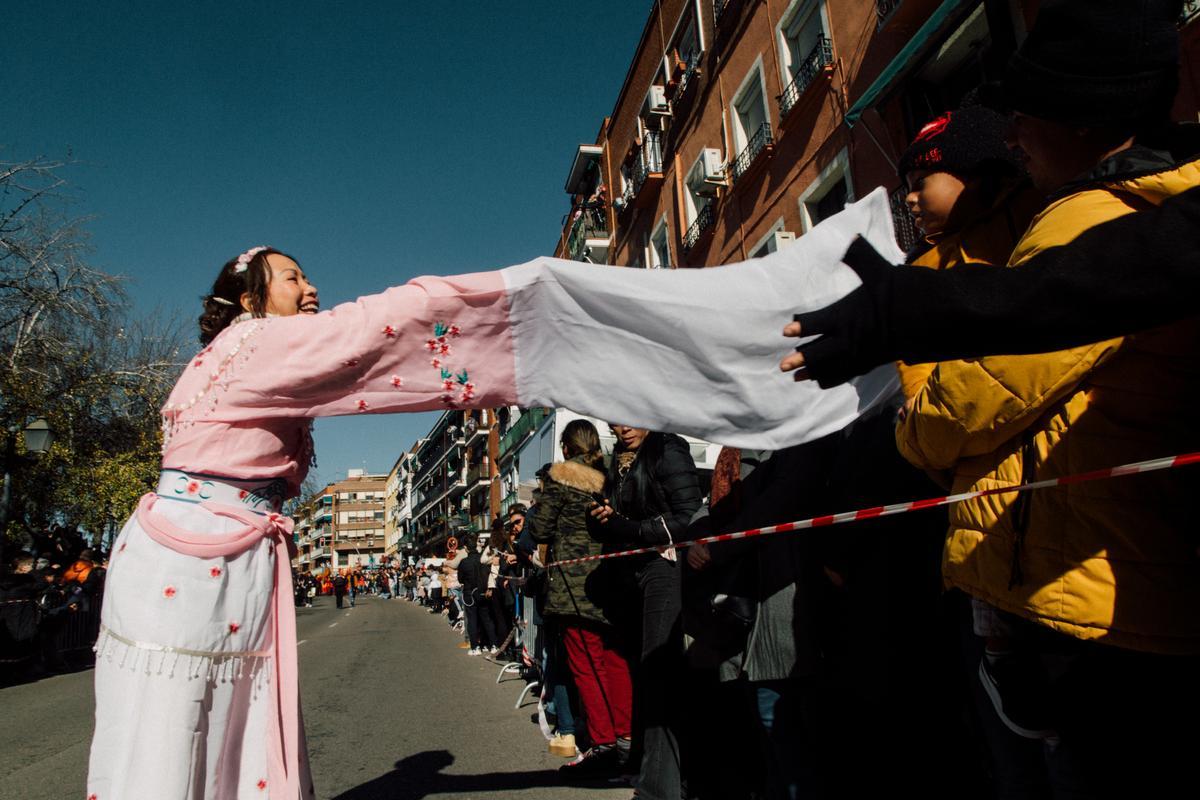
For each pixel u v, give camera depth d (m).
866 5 10.65
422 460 92.12
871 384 2.23
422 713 5.93
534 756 4.29
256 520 1.76
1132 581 1.07
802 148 12.38
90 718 6.39
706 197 16.19
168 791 1.54
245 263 2.01
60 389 17.03
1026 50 1.18
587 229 24.92
